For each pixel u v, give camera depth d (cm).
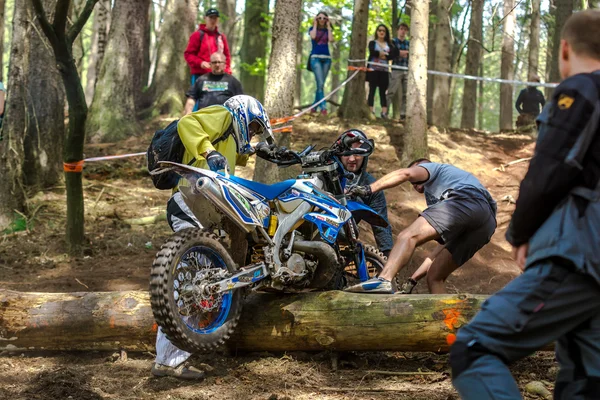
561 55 259
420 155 1017
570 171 230
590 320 239
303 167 452
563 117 234
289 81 777
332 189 453
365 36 1296
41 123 909
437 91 1384
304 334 430
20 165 829
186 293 387
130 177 985
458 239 490
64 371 418
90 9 662
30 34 836
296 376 414
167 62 1345
